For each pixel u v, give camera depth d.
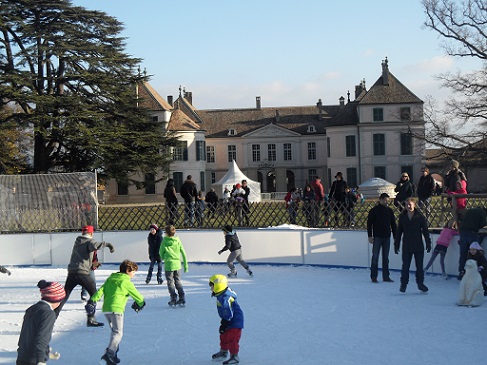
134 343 9.49
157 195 63.69
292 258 18.81
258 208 21.42
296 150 76.00
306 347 8.96
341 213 19.31
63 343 9.58
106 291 8.41
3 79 37.12
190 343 9.44
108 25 42.41
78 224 20.61
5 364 8.30
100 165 39.59
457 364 7.91
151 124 42.47
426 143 39.22
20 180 20.62
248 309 11.92
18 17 38.59
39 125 37.22
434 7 38.47
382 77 66.75
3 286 15.68
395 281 15.32
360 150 65.75
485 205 17.64
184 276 16.95
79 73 39.91
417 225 13.30
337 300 12.75
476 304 11.73
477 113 37.88
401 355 8.40
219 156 76.88
